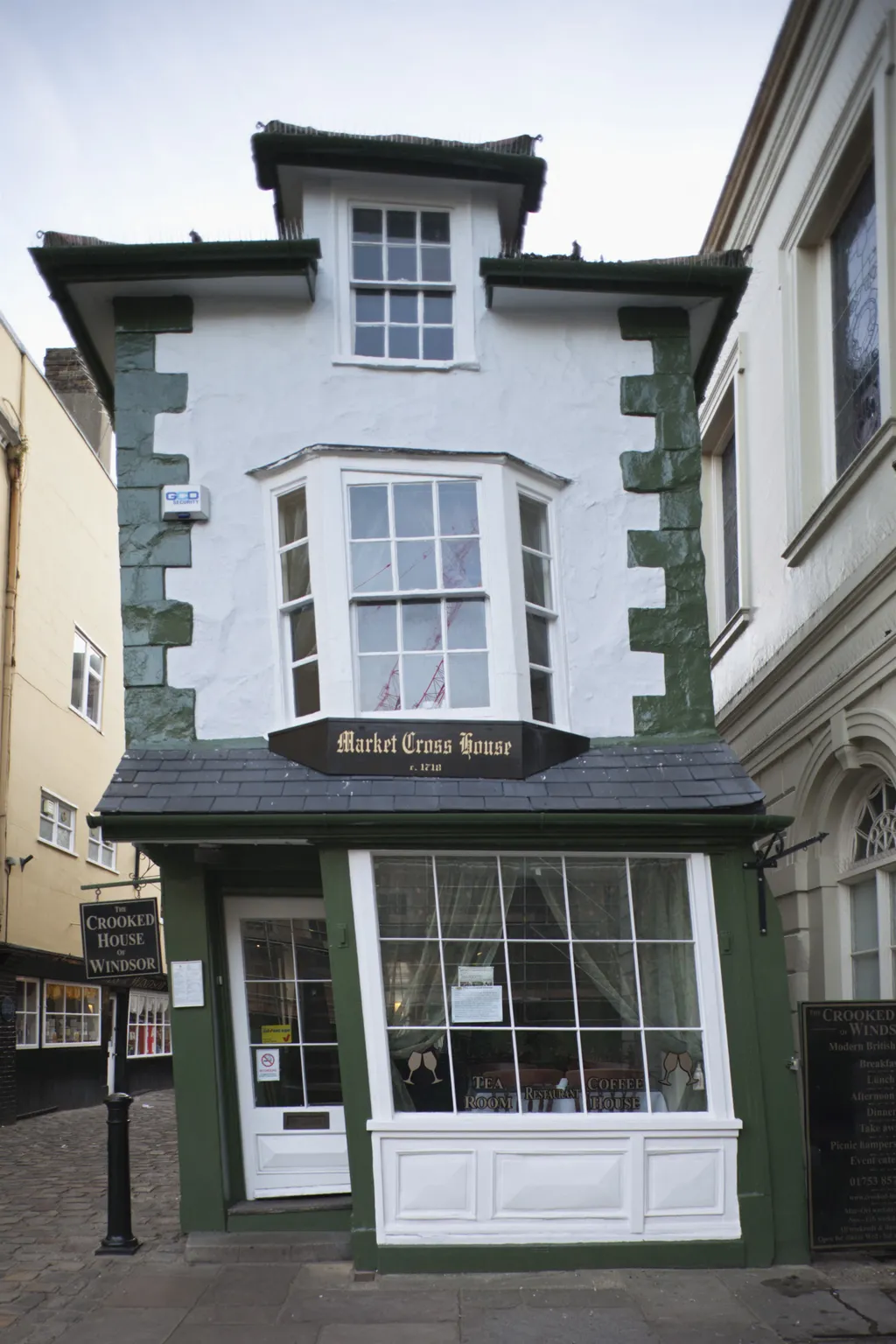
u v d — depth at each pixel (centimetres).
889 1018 666
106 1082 1816
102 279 771
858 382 947
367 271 826
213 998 711
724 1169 650
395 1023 673
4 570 1510
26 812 1552
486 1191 643
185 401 779
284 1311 573
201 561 758
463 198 834
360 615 745
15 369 1545
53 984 1617
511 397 796
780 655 1014
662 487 789
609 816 669
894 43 806
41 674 1633
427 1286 610
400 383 794
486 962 682
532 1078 671
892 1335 534
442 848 682
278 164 815
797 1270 633
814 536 956
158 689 740
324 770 701
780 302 1068
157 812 656
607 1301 584
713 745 744
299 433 780
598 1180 645
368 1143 646
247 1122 723
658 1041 677
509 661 733
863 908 903
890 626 798
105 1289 609
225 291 789
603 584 773
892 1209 645
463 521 757
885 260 816
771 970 678
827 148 945
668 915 693
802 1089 655
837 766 918
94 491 1936
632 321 813
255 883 738
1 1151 1132
